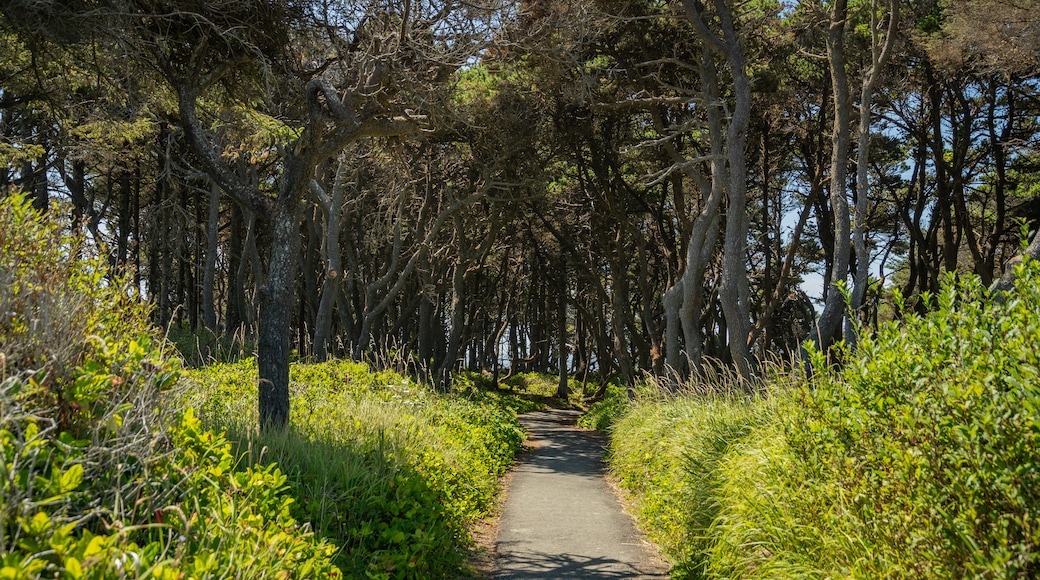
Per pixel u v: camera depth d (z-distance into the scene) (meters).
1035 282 4.07
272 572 3.36
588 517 9.98
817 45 17.34
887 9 16.70
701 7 16.81
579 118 21.59
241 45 9.05
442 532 6.89
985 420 3.51
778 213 26.66
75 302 4.23
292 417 9.52
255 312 26.23
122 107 12.25
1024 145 20.67
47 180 22.36
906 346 4.41
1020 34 14.60
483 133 21.25
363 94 9.63
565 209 29.12
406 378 15.84
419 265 27.16
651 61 17.36
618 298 27.83
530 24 12.38
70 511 3.19
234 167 24.33
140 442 3.51
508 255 36.38
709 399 11.29
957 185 21.48
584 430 25.70
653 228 30.92
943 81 20.41
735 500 6.38
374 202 29.00
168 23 9.06
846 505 4.59
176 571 2.74
